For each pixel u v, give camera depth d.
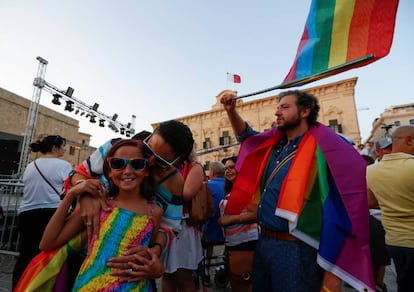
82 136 29.12
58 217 1.19
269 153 2.07
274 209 1.69
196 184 1.98
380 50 1.63
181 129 1.45
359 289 1.24
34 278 1.14
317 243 1.50
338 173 1.46
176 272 2.14
